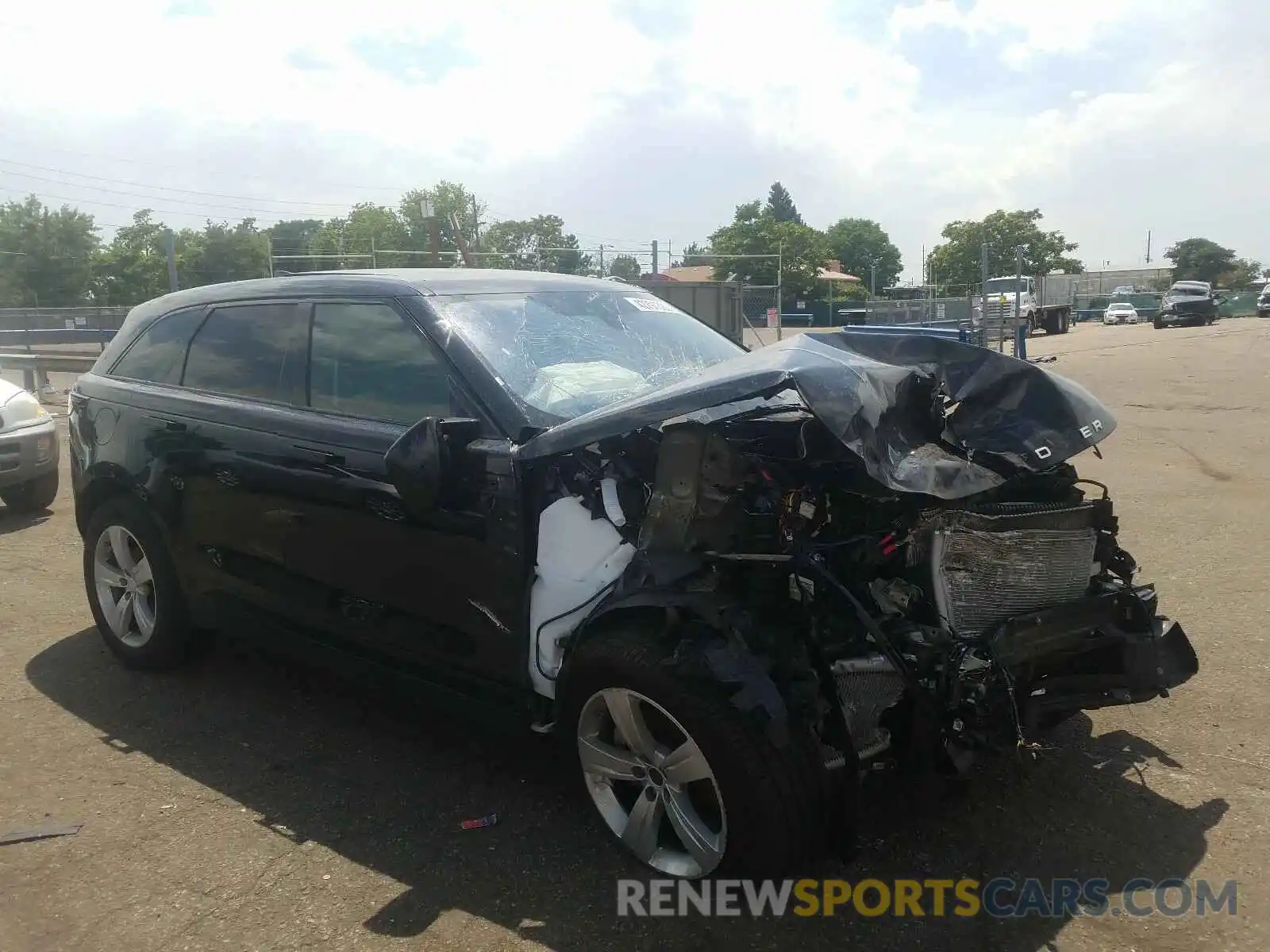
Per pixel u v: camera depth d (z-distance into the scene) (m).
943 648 2.79
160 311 4.86
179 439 4.27
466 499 3.25
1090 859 3.06
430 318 3.63
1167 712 4.01
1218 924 2.74
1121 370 18.89
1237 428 11.12
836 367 2.91
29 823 3.42
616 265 29.52
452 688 3.46
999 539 3.02
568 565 3.12
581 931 2.80
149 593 4.71
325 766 3.80
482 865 3.12
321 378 3.90
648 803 3.04
